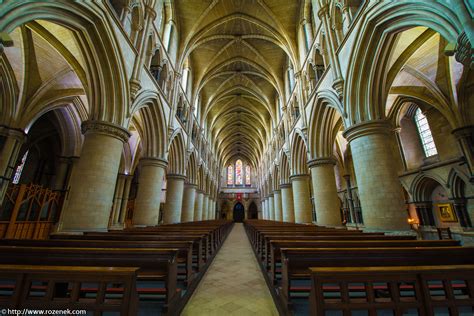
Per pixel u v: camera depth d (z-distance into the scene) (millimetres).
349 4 8500
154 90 10789
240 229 22781
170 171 15922
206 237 6035
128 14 8609
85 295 3490
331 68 9180
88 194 6648
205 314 3270
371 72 7305
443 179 12242
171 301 2973
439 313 2889
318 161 11641
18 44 8664
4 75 9008
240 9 15445
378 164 6777
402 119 15211
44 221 11359
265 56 19594
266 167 31516
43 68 9695
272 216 27781
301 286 3949
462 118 10297
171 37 14109
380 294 3287
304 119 13438
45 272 2023
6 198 9633
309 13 13281
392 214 6297
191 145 19078
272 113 25078
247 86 25094
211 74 21000
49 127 16578
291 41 15438
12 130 9367
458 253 3158
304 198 15430
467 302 1953
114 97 7664
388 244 3998
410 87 11680
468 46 3449
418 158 14172
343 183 22281
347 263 3029
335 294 3488
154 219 11344
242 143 42125
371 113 7336
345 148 19875
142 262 2984
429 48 9227
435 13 4590
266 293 4082
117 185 17656
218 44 18656
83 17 6230
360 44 7250
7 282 3791
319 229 7797
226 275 5246
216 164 36812
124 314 1910
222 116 31344
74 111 13164
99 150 7094
